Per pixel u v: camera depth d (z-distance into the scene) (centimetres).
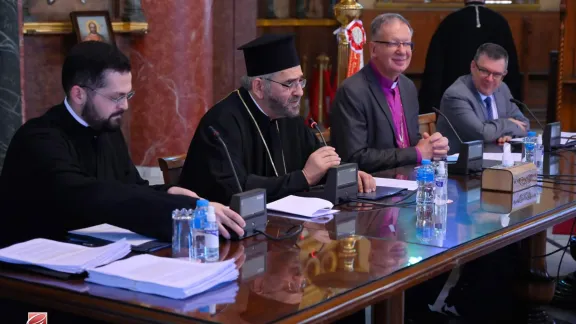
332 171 347
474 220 314
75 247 255
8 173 301
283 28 1060
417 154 459
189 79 791
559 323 445
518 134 573
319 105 1062
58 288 225
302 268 244
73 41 718
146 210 276
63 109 310
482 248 280
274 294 218
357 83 477
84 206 280
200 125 376
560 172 436
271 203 335
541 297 428
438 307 466
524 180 384
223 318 199
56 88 715
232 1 987
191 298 215
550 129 523
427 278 249
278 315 202
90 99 305
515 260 436
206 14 800
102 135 328
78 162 310
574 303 484
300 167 402
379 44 474
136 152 798
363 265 248
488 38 814
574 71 847
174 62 784
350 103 471
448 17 823
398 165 459
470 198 361
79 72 304
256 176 362
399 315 248
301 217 320
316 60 1075
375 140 476
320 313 207
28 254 248
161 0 773
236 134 373
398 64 474
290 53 372
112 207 278
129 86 311
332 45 1108
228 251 265
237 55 999
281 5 1069
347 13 740
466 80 582
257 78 374
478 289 444
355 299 220
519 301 434
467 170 429
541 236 425
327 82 1061
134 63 784
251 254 261
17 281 232
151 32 778
